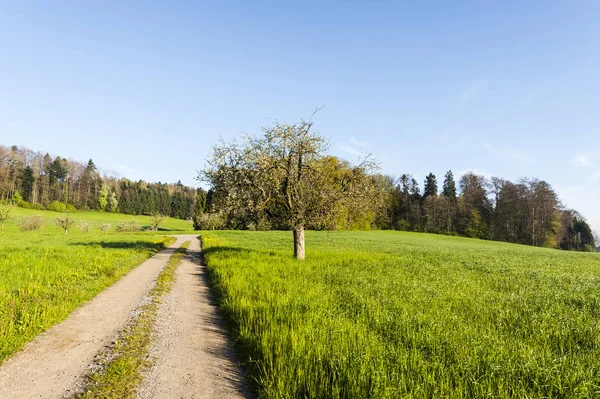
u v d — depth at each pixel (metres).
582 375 5.29
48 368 6.09
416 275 16.23
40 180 112.19
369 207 22.89
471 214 91.31
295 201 21.31
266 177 20.61
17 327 7.58
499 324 8.16
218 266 17.48
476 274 17.42
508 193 83.06
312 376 5.39
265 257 21.25
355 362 5.64
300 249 21.80
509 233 85.38
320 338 6.80
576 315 9.30
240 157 21.34
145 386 5.53
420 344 6.73
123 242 33.66
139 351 6.96
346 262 20.42
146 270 17.81
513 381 5.12
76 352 6.83
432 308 9.48
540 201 77.06
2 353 6.52
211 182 22.38
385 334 7.50
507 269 20.19
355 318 8.56
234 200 21.16
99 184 134.62
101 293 12.09
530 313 9.45
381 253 27.62
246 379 5.92
